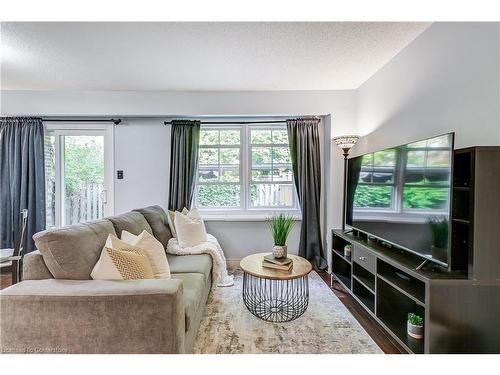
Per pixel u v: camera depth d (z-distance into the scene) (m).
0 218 3.65
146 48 2.45
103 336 1.37
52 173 3.89
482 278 1.53
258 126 4.02
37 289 1.41
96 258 1.72
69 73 3.02
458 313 1.55
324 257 3.83
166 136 3.90
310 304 2.62
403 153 2.03
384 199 2.29
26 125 3.70
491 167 1.50
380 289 2.13
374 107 3.08
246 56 2.62
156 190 3.90
